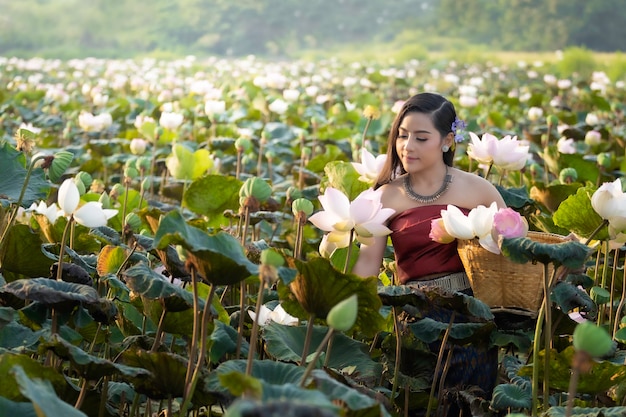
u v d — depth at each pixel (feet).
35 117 44.39
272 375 9.36
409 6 257.14
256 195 12.50
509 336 12.68
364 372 11.83
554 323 12.86
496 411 11.89
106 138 35.70
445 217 11.80
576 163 24.99
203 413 12.90
